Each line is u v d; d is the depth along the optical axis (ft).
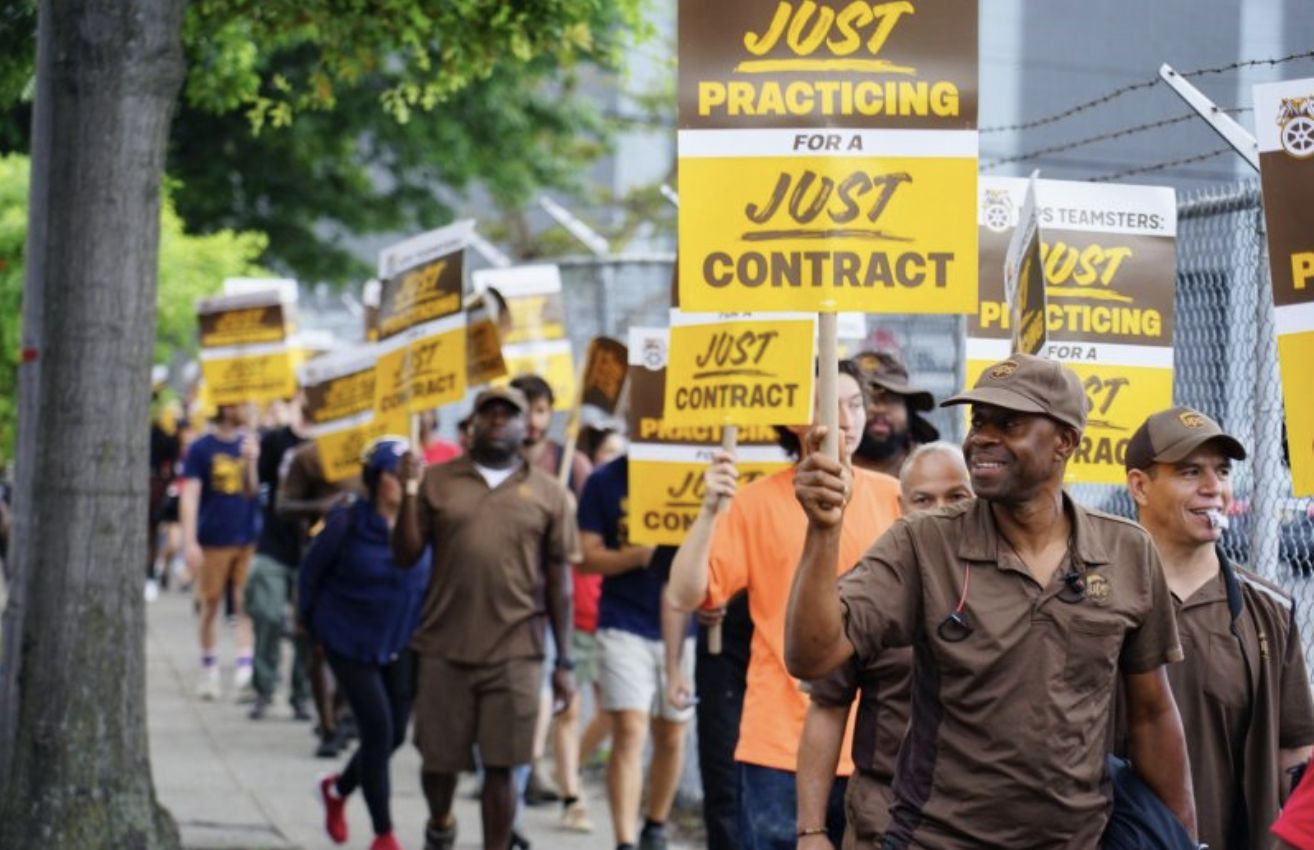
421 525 45.06
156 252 42.11
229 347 71.00
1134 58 55.11
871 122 26.09
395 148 107.34
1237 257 35.42
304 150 105.60
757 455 43.14
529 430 53.16
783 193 26.11
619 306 69.46
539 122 111.65
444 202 114.01
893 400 38.58
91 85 41.32
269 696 73.15
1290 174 25.27
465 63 54.24
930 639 23.62
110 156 41.32
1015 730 23.16
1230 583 27.84
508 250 148.87
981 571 23.58
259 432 90.33
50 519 41.50
